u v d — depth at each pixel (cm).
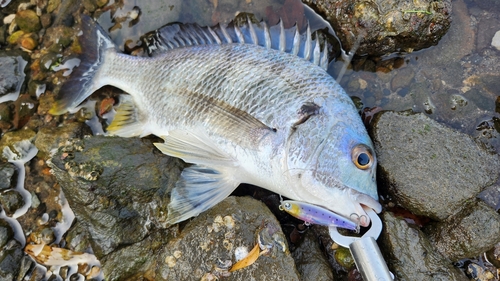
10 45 49
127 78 44
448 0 41
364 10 41
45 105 47
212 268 37
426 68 43
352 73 44
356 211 37
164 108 42
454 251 39
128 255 40
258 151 38
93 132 47
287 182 38
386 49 42
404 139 40
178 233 40
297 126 37
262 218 38
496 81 43
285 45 44
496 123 42
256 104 38
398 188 40
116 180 41
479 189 39
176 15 47
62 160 41
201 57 42
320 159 37
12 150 45
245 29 45
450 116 43
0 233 43
